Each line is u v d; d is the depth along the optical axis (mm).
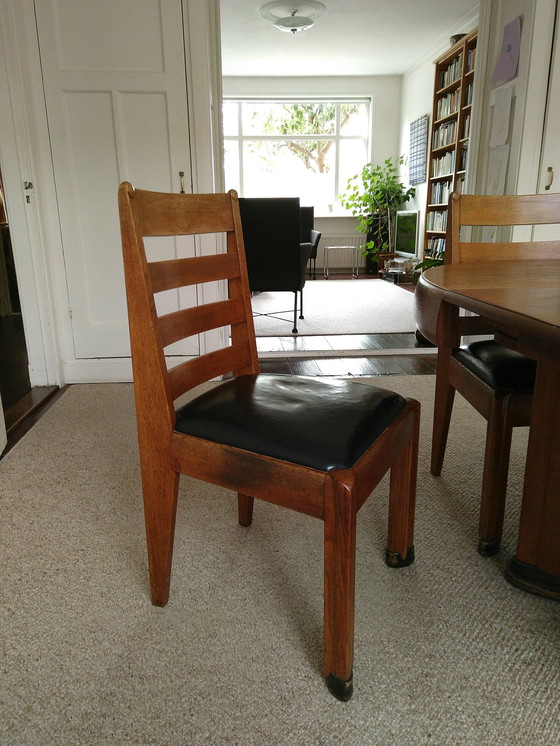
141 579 1240
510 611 1126
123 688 934
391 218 7879
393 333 3973
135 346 981
